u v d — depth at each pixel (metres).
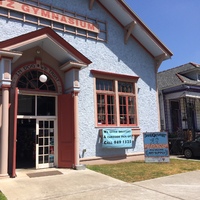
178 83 16.67
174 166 10.13
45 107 9.72
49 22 10.48
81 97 10.73
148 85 13.24
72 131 9.25
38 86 9.52
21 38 8.19
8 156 8.29
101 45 11.88
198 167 9.96
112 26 12.46
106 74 11.68
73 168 9.11
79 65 9.44
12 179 7.58
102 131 10.87
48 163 9.52
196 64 18.98
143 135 11.44
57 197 5.88
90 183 7.14
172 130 17.03
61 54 9.51
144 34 12.64
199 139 13.31
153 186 6.96
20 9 9.72
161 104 17.08
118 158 11.38
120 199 5.72
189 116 17.53
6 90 7.96
